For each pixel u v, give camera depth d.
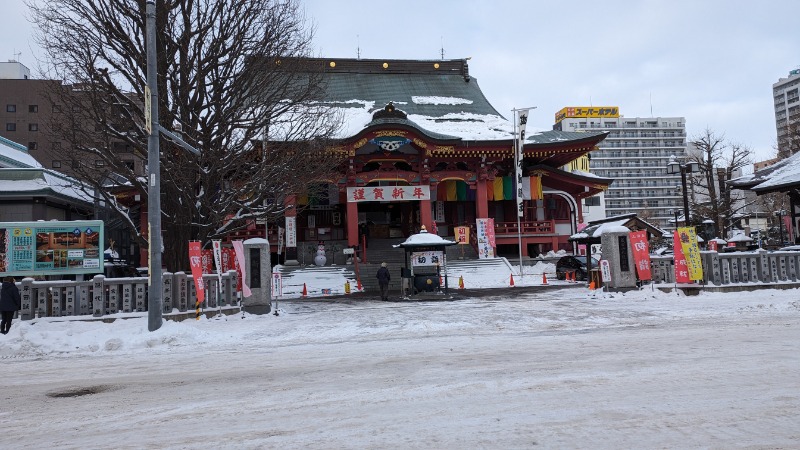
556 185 48.25
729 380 7.28
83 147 20.11
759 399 6.34
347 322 16.36
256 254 19.30
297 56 23.58
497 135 44.53
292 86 24.70
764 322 13.20
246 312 18.94
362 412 6.47
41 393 8.34
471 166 44.16
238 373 9.34
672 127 143.50
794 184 29.36
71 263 18.39
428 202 41.28
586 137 43.56
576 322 14.84
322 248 39.34
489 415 6.12
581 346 10.67
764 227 71.00
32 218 34.03
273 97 22.92
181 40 20.73
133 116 22.62
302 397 7.34
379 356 10.50
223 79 21.56
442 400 6.87
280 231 39.09
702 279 20.44
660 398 6.53
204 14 21.05
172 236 22.16
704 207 51.25
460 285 31.11
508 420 5.90
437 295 24.33
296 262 38.47
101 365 10.80
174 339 13.70
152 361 11.09
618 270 21.77
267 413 6.61
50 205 35.69
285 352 11.65
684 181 28.98
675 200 135.50
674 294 20.53
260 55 21.50
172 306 17.61
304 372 9.17
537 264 39.00
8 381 9.36
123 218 21.97
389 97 51.47
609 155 140.88
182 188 21.05
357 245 40.03
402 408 6.57
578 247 44.75
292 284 33.94
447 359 9.77
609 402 6.44
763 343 10.10
